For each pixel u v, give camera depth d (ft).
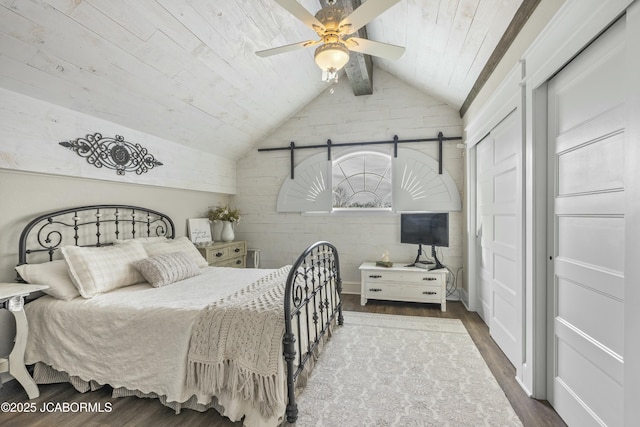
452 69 10.36
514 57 7.14
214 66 9.42
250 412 5.48
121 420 5.71
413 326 10.21
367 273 12.62
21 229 7.33
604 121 4.45
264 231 15.53
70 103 7.90
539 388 6.23
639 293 3.61
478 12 7.10
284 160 15.24
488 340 9.11
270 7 8.53
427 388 6.64
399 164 13.89
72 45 6.66
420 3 7.86
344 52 5.90
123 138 9.64
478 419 5.66
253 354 5.45
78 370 6.41
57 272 7.18
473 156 11.68
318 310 8.36
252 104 12.36
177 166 11.94
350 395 6.41
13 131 6.93
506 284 8.15
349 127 14.47
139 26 7.04
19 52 6.24
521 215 6.66
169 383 5.78
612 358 4.33
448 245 11.98
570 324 5.43
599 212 4.60
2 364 6.08
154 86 8.82
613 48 4.23
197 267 9.74
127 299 6.90
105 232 9.41
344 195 14.97
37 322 6.73
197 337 5.75
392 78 14.01
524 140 6.58
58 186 8.13
